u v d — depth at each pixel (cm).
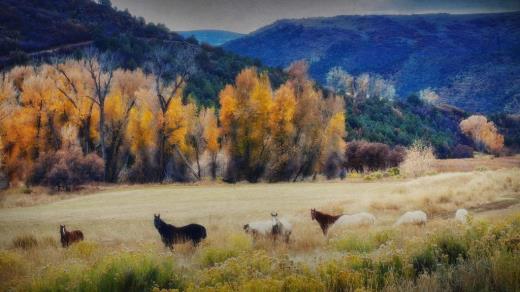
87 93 6188
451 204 2639
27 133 5884
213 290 789
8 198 4388
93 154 5438
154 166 6141
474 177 3781
